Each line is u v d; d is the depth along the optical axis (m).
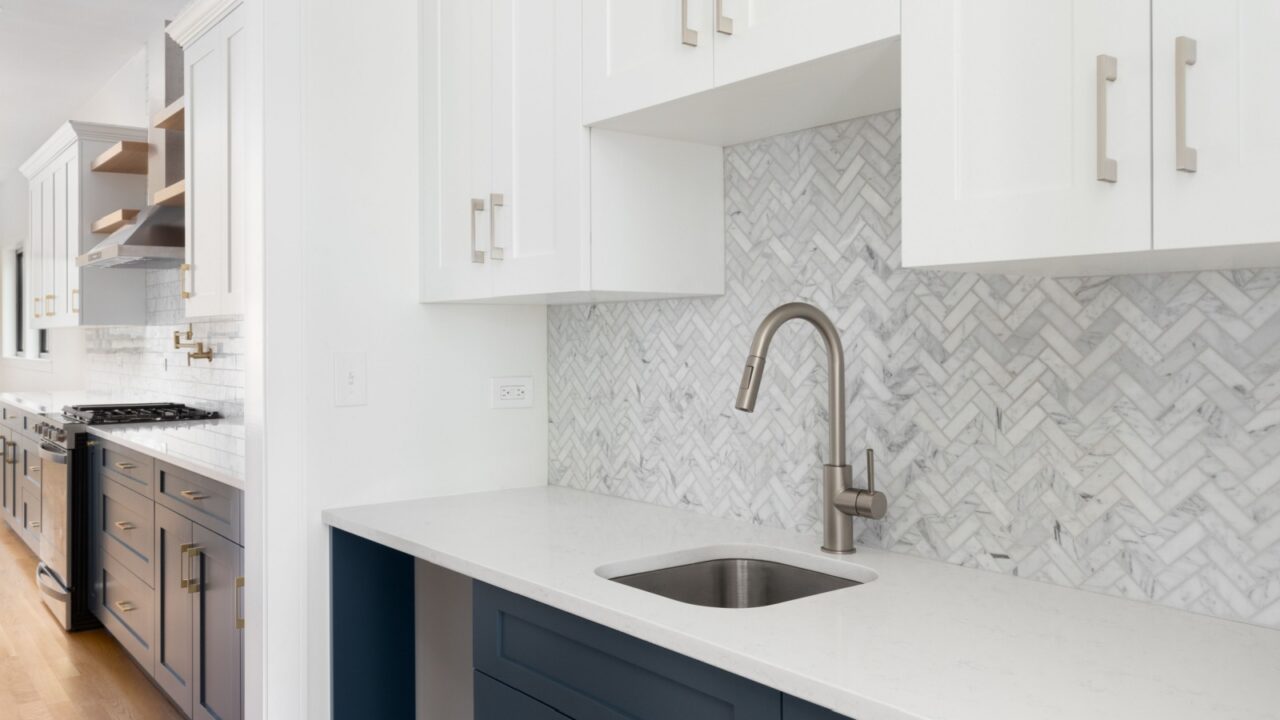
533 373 2.54
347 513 2.13
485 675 1.67
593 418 2.40
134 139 4.74
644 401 2.24
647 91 1.64
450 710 2.41
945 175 1.18
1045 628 1.24
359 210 2.25
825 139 1.80
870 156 1.71
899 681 1.05
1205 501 1.29
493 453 2.46
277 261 2.13
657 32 1.62
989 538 1.55
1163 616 1.29
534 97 1.93
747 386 1.52
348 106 2.24
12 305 7.98
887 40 1.27
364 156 2.26
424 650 2.35
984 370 1.55
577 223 1.82
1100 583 1.41
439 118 2.26
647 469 2.23
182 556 2.93
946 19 1.18
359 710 2.24
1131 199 1.00
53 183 5.20
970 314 1.57
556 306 2.53
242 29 2.63
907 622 1.27
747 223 1.97
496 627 1.64
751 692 1.17
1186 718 0.95
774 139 1.90
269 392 2.12
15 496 5.39
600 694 1.41
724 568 1.78
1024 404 1.50
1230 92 0.92
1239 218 0.92
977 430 1.56
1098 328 1.40
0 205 8.19
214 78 2.84
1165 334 1.33
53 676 3.48
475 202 2.06
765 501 1.94
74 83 5.58
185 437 3.34
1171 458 1.32
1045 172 1.08
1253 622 1.24
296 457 2.15
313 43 2.19
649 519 2.03
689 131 1.85
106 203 4.69
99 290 4.70
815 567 1.67
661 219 1.92
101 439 3.75
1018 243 1.10
